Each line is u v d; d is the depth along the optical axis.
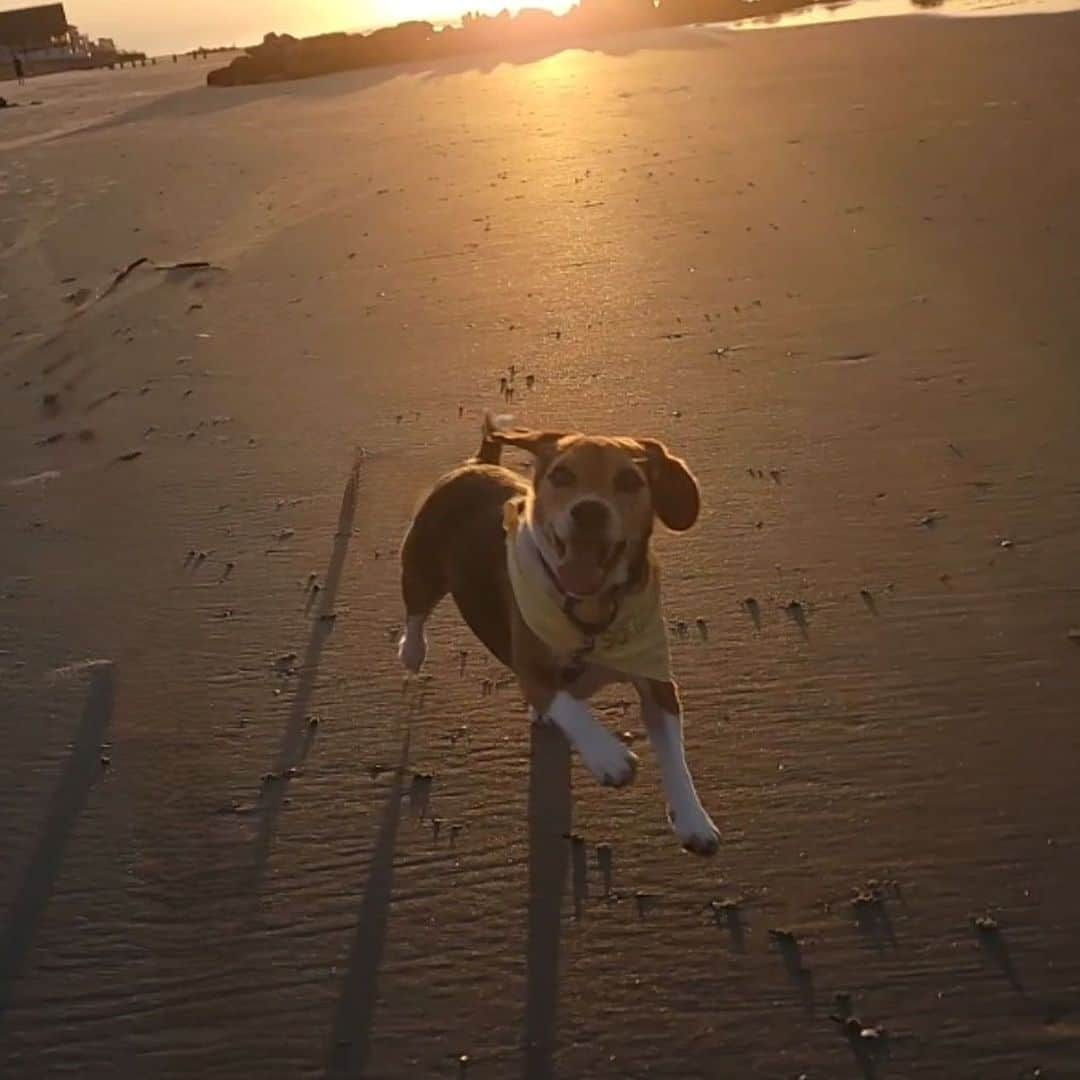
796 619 1.55
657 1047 1.00
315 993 1.08
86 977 1.12
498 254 3.37
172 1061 1.03
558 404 2.29
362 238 3.76
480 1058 1.00
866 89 5.58
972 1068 0.95
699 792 1.28
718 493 1.89
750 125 4.97
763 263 3.01
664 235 3.37
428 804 1.30
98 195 5.16
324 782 1.35
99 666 1.61
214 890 1.21
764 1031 1.00
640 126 5.27
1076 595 1.54
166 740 1.45
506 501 1.40
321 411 2.39
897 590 1.59
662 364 2.43
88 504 2.10
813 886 1.14
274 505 2.01
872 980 1.04
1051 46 6.12
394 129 6.26
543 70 8.97
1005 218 3.17
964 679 1.41
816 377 2.29
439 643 1.60
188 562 1.86
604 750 1.15
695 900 1.14
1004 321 2.46
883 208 3.40
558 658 1.21
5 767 1.43
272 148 6.03
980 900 1.11
